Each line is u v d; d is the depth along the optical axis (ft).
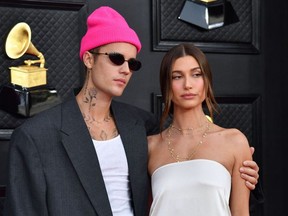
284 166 9.98
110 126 6.40
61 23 8.76
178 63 6.22
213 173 5.96
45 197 5.78
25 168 5.82
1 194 8.55
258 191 6.79
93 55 6.23
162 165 6.32
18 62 8.52
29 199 5.78
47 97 8.54
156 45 9.27
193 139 6.34
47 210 5.81
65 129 5.99
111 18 6.24
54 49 8.72
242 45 9.78
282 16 9.98
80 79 8.86
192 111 6.39
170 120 9.19
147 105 9.31
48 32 8.68
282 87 10.00
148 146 6.60
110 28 6.12
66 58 8.79
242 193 6.15
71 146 5.94
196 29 9.46
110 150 6.20
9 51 8.38
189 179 5.99
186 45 6.32
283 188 9.99
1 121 8.46
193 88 6.23
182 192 5.98
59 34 8.75
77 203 5.86
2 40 8.43
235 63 9.80
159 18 9.26
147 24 9.30
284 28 9.95
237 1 9.68
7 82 8.48
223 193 5.93
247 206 6.16
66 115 6.11
